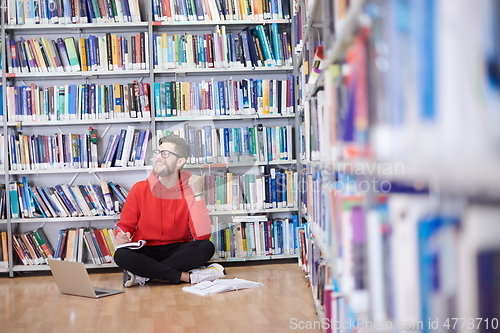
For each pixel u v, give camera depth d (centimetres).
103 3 404
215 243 402
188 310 266
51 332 231
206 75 431
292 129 422
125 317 255
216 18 410
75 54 402
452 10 72
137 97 404
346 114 123
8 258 393
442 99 73
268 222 409
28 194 396
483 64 70
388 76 86
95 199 401
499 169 67
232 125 422
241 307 269
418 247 86
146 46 404
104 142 421
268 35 417
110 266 399
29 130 415
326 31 163
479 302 76
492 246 76
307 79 274
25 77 412
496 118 69
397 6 82
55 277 325
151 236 357
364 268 112
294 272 374
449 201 81
